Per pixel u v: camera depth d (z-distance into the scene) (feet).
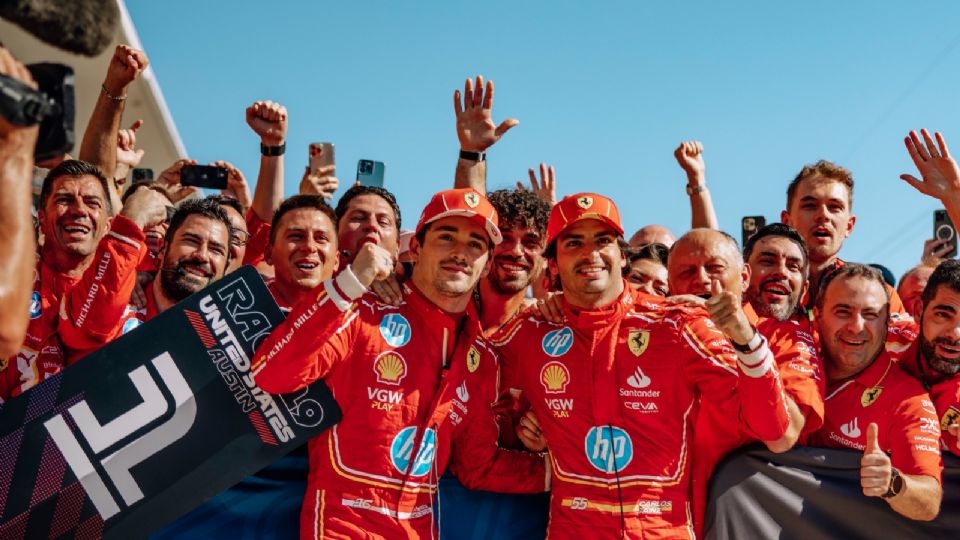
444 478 12.53
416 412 11.21
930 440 12.62
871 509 12.67
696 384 12.10
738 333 10.98
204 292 11.68
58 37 6.79
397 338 11.40
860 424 13.20
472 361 12.51
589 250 12.18
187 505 11.15
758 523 12.63
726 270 13.66
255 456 11.28
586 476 11.78
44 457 10.98
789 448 12.10
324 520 10.71
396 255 15.61
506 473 12.50
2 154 6.86
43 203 13.51
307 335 10.50
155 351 11.44
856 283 13.44
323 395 11.26
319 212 14.29
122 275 12.53
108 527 10.98
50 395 11.12
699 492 12.59
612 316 12.18
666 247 17.62
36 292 13.08
